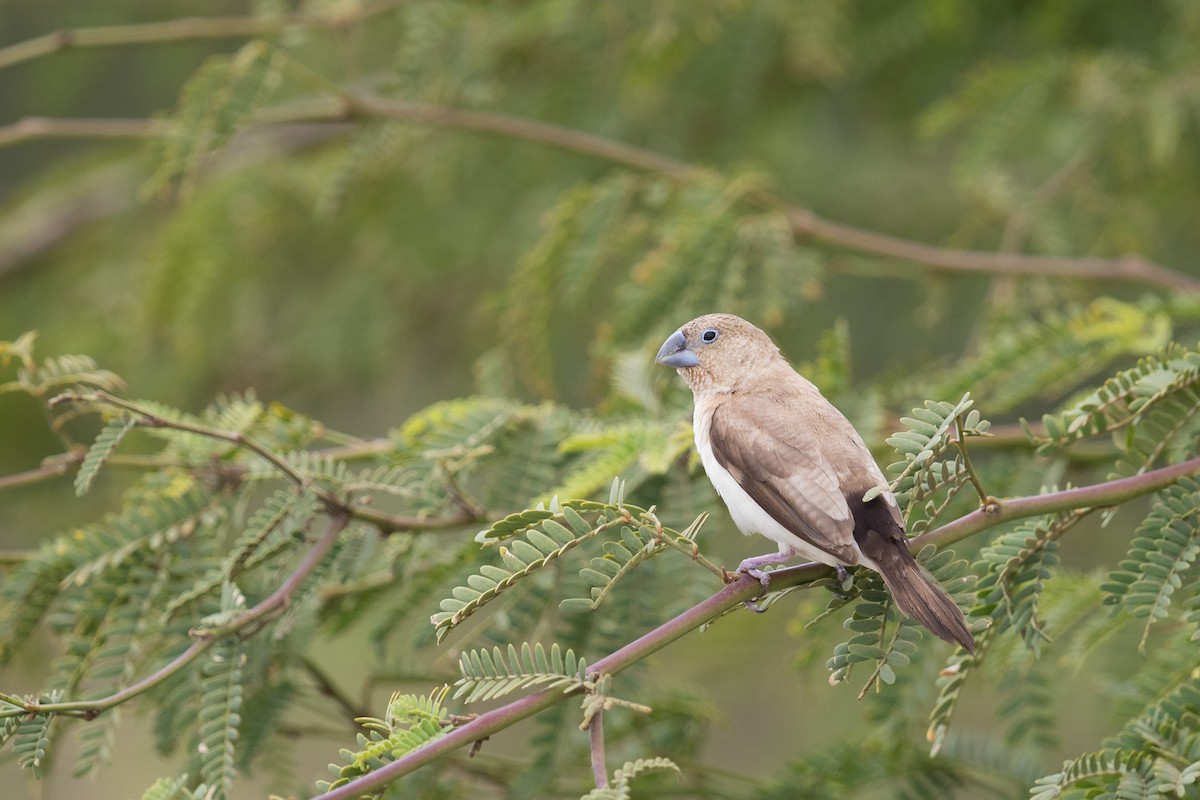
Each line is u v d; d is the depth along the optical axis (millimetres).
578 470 9258
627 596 8500
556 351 15531
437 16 13078
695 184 12586
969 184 13680
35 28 18500
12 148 20969
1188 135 14008
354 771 6043
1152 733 6590
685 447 9016
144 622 8414
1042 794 6332
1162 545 6758
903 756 9469
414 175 16406
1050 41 15305
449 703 9891
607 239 12094
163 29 13289
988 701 13742
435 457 8969
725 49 14719
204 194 15438
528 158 15742
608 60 14852
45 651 10531
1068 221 14000
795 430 8008
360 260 16578
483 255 16219
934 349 16562
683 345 9656
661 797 10500
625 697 8312
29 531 13836
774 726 16547
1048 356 10258
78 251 18438
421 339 17469
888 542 6844
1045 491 7133
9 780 17141
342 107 13102
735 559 13773
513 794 8508
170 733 8586
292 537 8383
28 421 15609
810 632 9336
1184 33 14023
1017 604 6871
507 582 6027
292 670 9297
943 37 15625
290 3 16844
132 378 16297
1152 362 7434
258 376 17188
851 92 16406
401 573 9203
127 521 8703
